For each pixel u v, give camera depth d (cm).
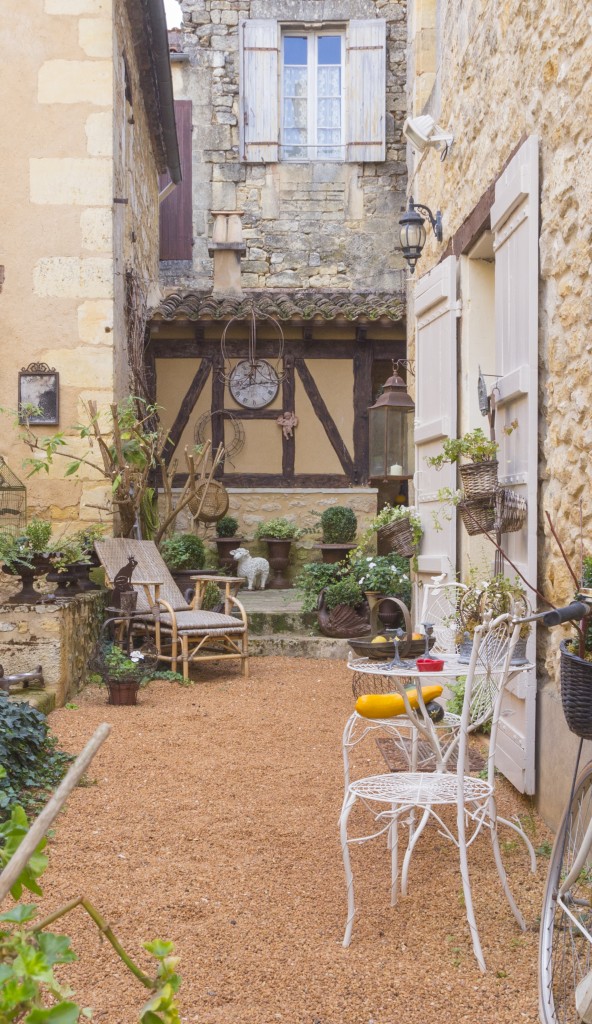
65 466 807
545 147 413
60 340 806
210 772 491
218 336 1181
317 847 382
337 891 337
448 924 307
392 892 323
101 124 805
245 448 1187
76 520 806
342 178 1357
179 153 1300
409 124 640
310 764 509
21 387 805
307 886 342
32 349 806
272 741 559
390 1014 250
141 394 977
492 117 520
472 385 607
